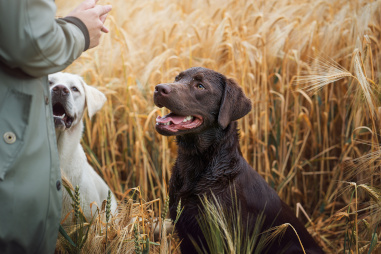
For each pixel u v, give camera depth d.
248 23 5.54
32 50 1.77
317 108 4.52
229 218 2.83
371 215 3.09
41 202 1.93
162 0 7.14
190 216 2.95
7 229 1.84
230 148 3.06
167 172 4.42
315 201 4.62
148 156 4.46
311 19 5.41
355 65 3.13
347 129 4.20
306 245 3.23
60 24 1.97
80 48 2.04
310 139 4.79
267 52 4.88
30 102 1.90
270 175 4.33
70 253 2.60
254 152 4.44
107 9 2.25
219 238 2.50
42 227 1.96
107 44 5.18
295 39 4.94
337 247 3.89
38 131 1.94
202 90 3.02
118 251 2.49
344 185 4.26
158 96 2.90
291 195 4.52
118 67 5.21
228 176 2.97
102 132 4.45
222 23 4.84
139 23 6.25
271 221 3.06
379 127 3.33
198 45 5.11
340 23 4.84
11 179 1.83
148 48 5.66
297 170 4.69
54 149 2.04
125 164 4.67
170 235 2.75
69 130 3.44
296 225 3.24
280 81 4.54
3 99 1.85
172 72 4.75
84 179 3.43
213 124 3.05
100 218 2.90
